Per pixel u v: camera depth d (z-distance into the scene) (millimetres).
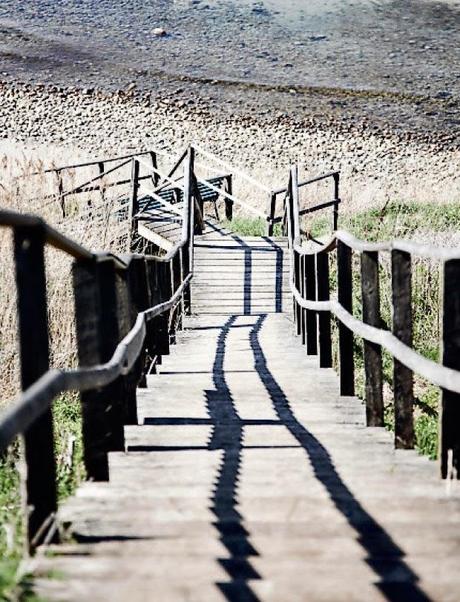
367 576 2785
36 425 3193
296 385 6992
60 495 4223
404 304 4594
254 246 14703
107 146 28000
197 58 46438
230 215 18469
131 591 2678
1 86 36312
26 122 30859
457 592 2656
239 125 32438
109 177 19547
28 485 3184
